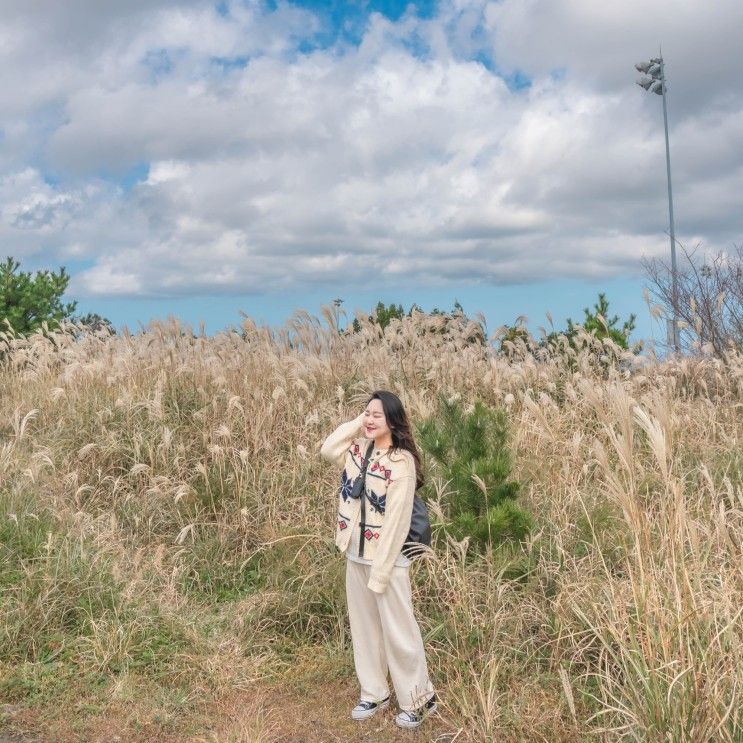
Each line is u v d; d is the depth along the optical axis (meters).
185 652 5.58
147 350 10.95
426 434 6.73
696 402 10.32
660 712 3.71
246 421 8.87
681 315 13.25
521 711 4.48
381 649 4.82
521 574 5.82
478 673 4.93
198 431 8.72
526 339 12.31
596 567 5.61
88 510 7.77
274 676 5.32
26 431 9.17
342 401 9.28
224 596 6.68
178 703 4.89
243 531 7.36
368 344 11.16
